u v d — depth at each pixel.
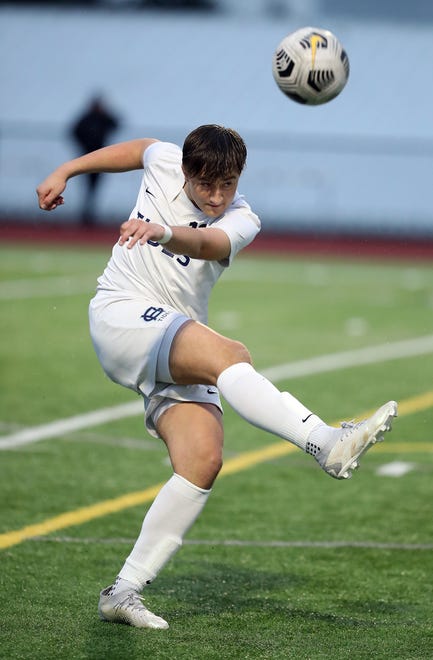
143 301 15.30
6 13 113.81
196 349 14.51
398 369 37.72
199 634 14.85
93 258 71.19
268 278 64.12
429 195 93.56
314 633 15.05
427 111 105.00
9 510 21.41
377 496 23.20
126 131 100.00
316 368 37.59
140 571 14.97
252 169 94.62
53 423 29.12
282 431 14.20
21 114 106.88
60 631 14.80
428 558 18.92
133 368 15.05
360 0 118.00
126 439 27.67
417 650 14.43
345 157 94.06
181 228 13.86
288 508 22.17
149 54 110.88
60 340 42.00
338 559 18.83
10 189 94.12
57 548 19.00
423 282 63.91
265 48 111.31
